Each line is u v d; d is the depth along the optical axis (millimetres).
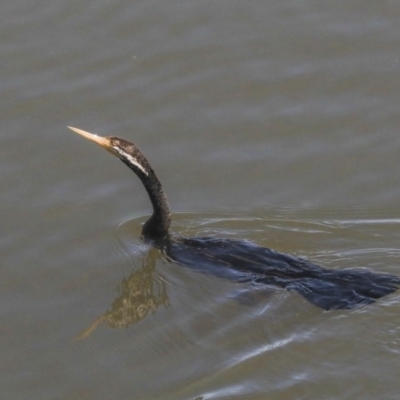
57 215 15891
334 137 17000
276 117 17391
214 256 14805
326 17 18953
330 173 16438
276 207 15875
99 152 16922
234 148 16922
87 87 18000
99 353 13609
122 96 17828
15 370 13422
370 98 17594
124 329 13945
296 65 18203
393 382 12266
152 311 14172
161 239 15305
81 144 17031
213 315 13898
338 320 13234
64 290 14719
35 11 19453
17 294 14648
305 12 19078
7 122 17422
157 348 13570
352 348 12812
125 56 18516
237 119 17375
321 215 15648
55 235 15570
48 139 17109
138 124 17312
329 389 12320
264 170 16547
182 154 16828
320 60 18266
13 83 18109
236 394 12492
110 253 15273
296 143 16953
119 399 12828
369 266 14406
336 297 13602
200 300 14188
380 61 18156
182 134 17156
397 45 18391
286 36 18688
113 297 14555
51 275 14961
